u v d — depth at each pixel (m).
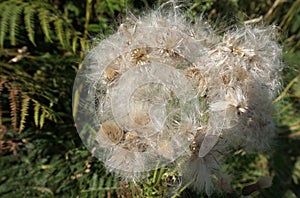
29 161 0.34
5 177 0.34
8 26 0.35
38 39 0.37
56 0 0.38
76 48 0.37
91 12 0.38
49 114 0.34
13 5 0.34
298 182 0.38
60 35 0.35
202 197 0.33
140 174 0.31
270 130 0.32
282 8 0.42
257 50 0.31
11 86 0.34
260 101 0.31
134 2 0.38
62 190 0.34
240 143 0.31
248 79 0.31
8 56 0.36
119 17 0.35
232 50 0.31
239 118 0.30
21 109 0.34
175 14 0.32
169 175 0.31
